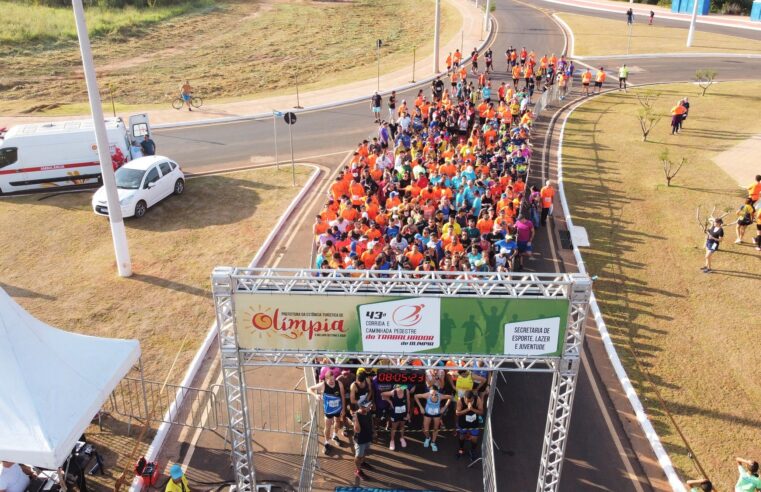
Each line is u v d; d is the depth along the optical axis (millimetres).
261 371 14094
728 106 36031
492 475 10312
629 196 23938
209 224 21312
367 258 14422
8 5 57156
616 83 41250
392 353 9742
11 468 10070
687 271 18562
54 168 23797
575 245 19906
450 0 72750
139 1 64125
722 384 13734
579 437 12250
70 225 21281
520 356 9680
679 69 45000
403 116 28328
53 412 9680
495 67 44250
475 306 9375
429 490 10953
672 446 11953
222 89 41031
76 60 46469
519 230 17672
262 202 23094
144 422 12391
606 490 11016
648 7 71188
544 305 9352
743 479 10234
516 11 66938
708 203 23328
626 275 18266
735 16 66688
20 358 9922
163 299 16812
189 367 14008
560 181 25094
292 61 49250
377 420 12391
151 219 21734
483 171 20203
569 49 50281
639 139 30547
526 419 12766
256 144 29766
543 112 34781
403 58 48719
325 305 9422
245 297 9414
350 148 29047
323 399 11836
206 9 67125
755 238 19891
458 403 11281
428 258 14375
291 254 19156
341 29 60938
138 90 40281
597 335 15523
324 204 22906
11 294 16953
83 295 16938
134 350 11484
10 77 41312
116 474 11133
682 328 15742
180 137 30875
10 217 21844
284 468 11477
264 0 74250
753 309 16609
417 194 19266
